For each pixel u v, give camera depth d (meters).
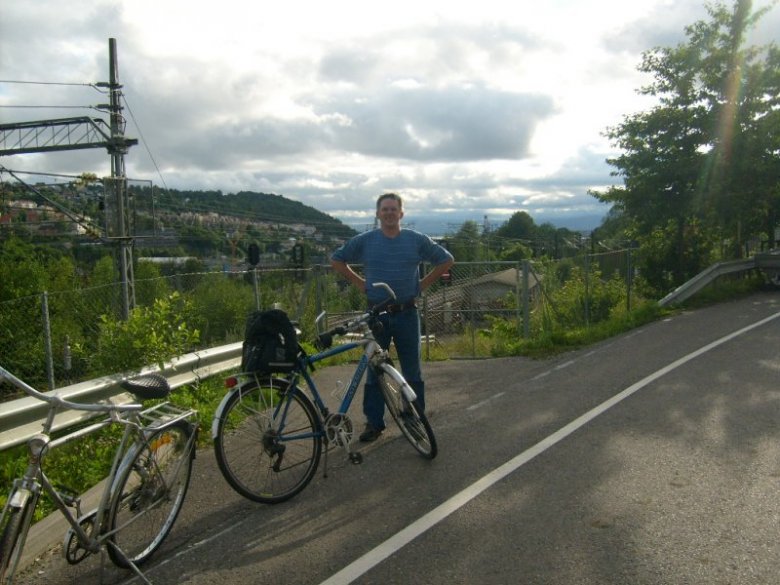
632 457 5.66
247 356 5.04
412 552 4.18
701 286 17.17
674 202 18.38
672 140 18.20
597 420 6.77
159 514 4.38
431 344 12.98
